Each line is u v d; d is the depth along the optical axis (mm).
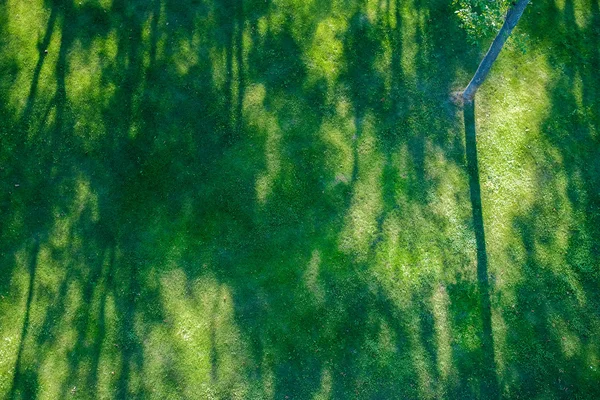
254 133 10266
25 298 9250
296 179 10008
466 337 9125
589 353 9086
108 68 10602
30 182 9867
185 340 9086
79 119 10242
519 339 9133
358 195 9898
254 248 9586
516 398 8859
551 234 9719
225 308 9258
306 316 9227
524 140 10297
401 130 10352
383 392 8883
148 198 9828
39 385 8836
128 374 8906
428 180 10000
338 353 9047
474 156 10172
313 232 9680
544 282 9453
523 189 9977
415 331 9148
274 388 8883
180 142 10172
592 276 9500
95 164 10000
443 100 10586
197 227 9688
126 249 9531
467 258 9547
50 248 9516
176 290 9336
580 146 10289
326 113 10438
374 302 9289
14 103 10305
